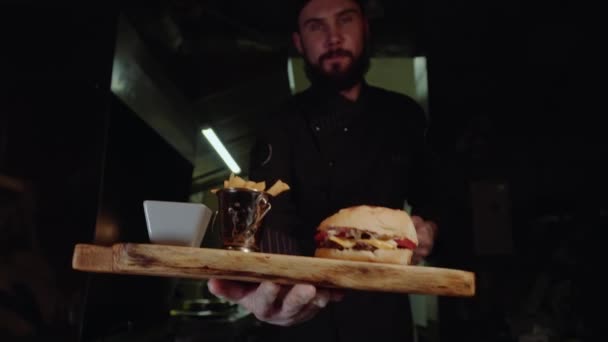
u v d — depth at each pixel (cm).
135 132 275
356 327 187
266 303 122
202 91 332
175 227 123
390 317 190
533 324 295
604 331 288
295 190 209
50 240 218
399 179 215
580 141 327
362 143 214
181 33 304
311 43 223
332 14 218
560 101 330
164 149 329
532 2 301
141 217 298
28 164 224
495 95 331
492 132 329
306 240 201
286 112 222
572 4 305
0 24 235
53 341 211
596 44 320
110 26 240
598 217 309
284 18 290
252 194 132
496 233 311
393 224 147
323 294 125
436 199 224
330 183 208
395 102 233
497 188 320
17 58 233
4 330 209
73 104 232
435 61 329
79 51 237
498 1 297
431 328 324
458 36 317
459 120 331
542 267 305
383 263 128
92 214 224
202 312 397
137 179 288
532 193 322
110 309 254
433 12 297
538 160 326
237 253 116
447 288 120
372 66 363
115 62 239
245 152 415
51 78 233
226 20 292
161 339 341
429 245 184
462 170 325
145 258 112
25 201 220
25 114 228
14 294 212
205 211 127
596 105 326
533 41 322
